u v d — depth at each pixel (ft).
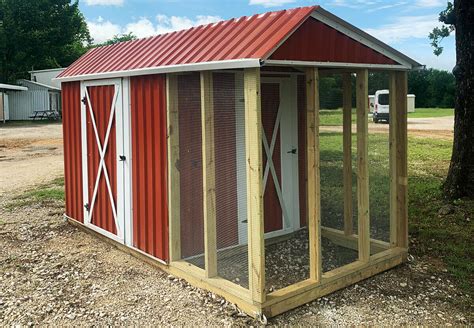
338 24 12.55
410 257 16.21
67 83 20.36
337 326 11.59
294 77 17.88
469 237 18.39
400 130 15.58
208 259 13.42
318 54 12.17
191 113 14.56
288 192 18.08
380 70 14.89
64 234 19.85
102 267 15.87
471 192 23.06
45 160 43.11
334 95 16.42
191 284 14.10
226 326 11.55
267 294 12.17
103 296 13.46
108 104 17.57
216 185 14.23
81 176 19.92
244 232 15.19
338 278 13.55
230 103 14.20
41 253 17.37
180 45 14.93
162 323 11.78
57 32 116.57
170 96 14.49
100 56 19.65
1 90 90.17
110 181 17.84
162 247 15.25
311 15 11.87
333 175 17.40
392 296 13.32
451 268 15.40
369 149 15.79
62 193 28.19
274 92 17.29
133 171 16.47
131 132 16.40
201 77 12.76
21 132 70.03
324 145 17.11
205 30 14.92
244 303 12.15
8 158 44.37
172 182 14.70
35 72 106.11
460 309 12.54
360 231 14.47
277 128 17.51
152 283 14.37
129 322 11.86
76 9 123.95
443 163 36.14
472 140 22.94
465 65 22.82
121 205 17.28
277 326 11.56
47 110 96.37
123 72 15.74
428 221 20.68
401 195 15.75
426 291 13.67
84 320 11.99
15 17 112.16
